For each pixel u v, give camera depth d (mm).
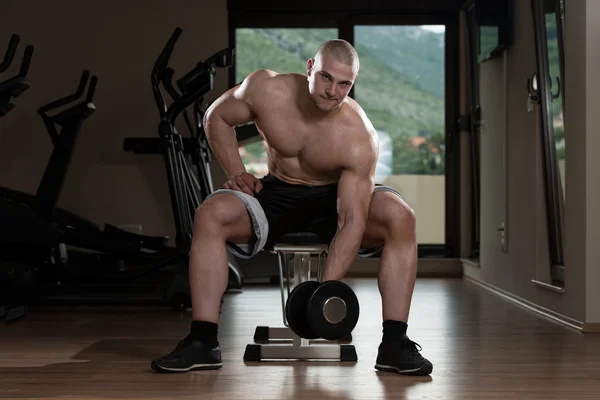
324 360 3006
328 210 2967
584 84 3715
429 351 3240
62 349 3258
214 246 2803
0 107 4004
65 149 4719
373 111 6973
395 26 6926
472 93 6664
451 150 6898
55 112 6746
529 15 4727
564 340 3525
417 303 4906
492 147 5688
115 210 6766
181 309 4645
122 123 6766
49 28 6766
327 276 2688
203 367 2797
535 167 4609
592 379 2682
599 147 3707
